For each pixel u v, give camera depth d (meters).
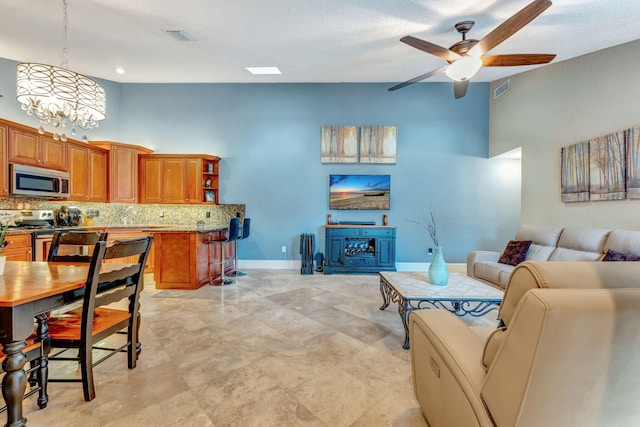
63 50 3.90
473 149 5.36
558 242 3.38
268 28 3.28
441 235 5.40
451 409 1.12
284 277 4.74
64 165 4.39
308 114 5.46
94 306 1.63
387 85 5.41
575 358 0.74
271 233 5.50
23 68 2.45
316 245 5.47
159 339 2.44
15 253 3.41
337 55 3.99
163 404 1.62
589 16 2.71
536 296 0.76
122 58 4.19
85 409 1.57
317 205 5.48
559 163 3.72
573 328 0.72
